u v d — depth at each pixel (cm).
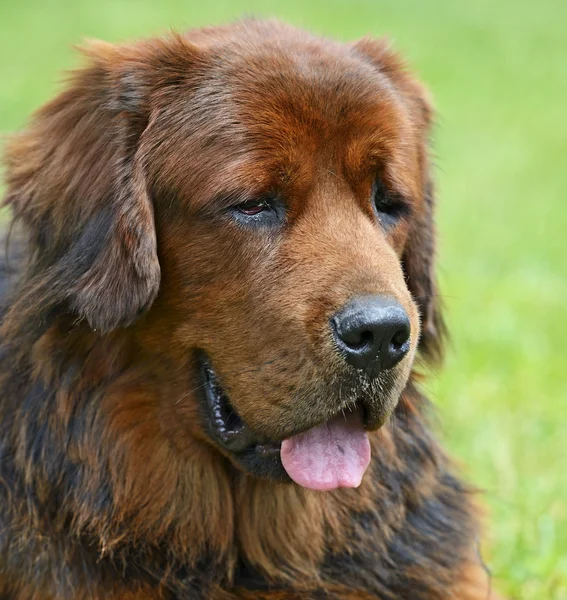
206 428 600
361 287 538
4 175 637
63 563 595
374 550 635
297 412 550
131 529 606
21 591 609
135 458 604
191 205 573
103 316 564
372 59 662
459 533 676
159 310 595
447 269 1581
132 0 3775
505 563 775
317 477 558
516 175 2267
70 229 582
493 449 950
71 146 595
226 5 3816
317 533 623
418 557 646
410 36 3653
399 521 644
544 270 1605
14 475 609
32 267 603
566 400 1079
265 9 3747
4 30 3228
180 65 593
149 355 599
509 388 1107
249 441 579
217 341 579
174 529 611
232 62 591
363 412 559
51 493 603
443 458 698
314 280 551
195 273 579
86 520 596
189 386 600
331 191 583
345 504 629
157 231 588
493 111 2831
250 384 566
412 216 641
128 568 603
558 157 2417
